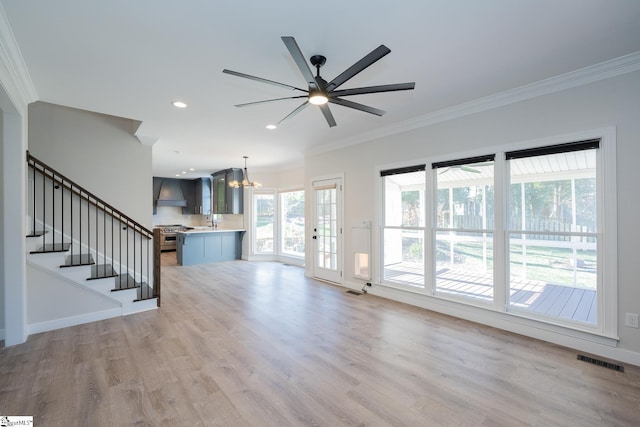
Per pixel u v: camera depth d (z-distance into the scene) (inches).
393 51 94.5
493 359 105.8
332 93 90.5
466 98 134.2
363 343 118.8
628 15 77.3
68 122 170.7
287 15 76.6
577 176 115.6
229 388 88.4
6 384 89.9
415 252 170.9
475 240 144.7
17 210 118.0
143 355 108.5
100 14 75.3
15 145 116.9
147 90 120.8
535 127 121.7
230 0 70.8
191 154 249.1
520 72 109.7
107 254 181.3
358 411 78.5
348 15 77.0
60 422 73.9
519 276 130.4
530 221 127.0
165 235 400.2
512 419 75.7
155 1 70.8
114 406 80.0
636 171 101.0
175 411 78.1
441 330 131.6
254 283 221.3
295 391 87.1
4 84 90.1
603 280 107.4
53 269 133.8
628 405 81.0
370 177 189.3
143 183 191.3
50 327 132.9
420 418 75.9
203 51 93.2
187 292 195.8
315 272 236.1
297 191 308.0
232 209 329.4
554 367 100.2
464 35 86.4
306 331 130.7
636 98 100.8
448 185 153.8
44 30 81.7
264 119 157.0
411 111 150.7
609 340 105.9
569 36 87.2
